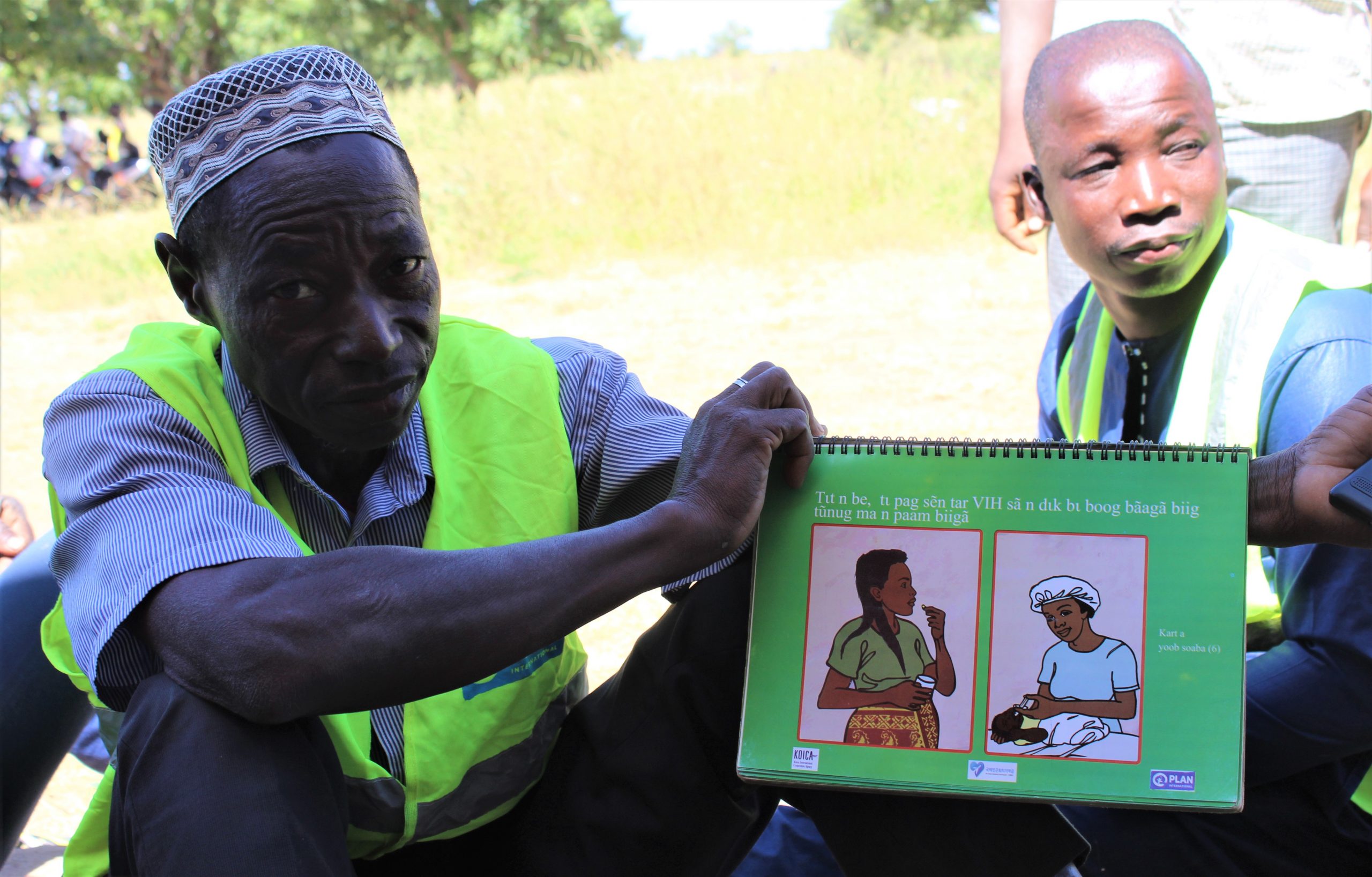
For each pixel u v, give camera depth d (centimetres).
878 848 159
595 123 968
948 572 153
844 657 153
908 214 847
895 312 665
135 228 1063
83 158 1681
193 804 131
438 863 171
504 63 2472
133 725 138
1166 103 202
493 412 174
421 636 137
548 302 748
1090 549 150
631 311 711
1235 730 144
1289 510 148
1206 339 204
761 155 924
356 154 148
